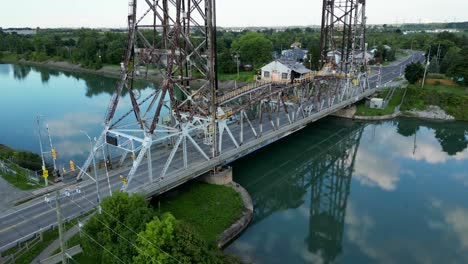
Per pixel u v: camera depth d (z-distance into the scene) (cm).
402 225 4838
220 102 5962
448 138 8606
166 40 5075
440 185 6078
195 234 2967
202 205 4631
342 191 5947
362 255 4172
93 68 19312
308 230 4722
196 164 5094
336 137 8588
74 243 3488
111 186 4594
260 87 6988
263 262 3975
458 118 9762
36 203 4250
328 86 8625
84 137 8100
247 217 4631
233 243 4300
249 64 16450
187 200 4712
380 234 4616
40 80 16812
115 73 18100
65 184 4728
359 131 9081
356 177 6525
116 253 2823
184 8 5222
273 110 8150
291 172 6744
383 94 10975
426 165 6975
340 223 4888
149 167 4456
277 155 7369
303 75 8275
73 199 4316
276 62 8231
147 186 4434
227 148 5856
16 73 19112
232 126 7306
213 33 4941
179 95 11338
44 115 10131
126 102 11681
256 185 6116
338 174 6712
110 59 19462
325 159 7425
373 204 5456
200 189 4997
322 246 4316
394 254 4203
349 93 9731
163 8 4850
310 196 5856
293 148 7794
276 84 7475
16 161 5700
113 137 4791
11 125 9194
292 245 4338
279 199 5772
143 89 13862
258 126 7269
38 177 4981
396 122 9725
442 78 11688
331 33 9481
